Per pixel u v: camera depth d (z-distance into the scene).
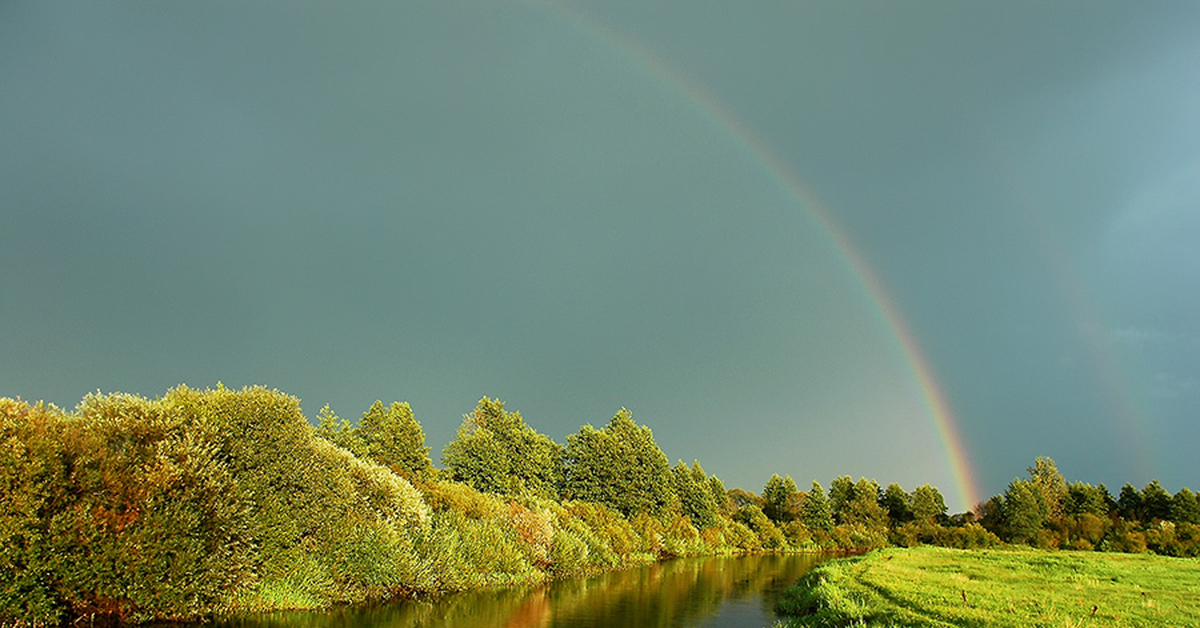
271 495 25.77
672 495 93.25
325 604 26.62
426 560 31.39
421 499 34.44
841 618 21.02
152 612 21.16
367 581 28.50
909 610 21.36
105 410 22.14
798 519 124.19
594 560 53.19
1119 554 54.19
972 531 94.25
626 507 82.06
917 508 126.06
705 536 92.31
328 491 27.84
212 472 22.73
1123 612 20.86
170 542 20.80
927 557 48.91
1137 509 101.25
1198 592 26.20
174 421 22.83
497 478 65.62
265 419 26.22
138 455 21.34
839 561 51.28
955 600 23.25
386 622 24.03
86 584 19.19
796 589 33.53
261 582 25.09
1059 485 122.50
